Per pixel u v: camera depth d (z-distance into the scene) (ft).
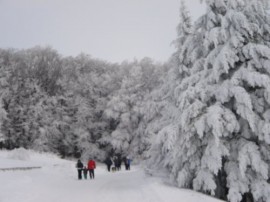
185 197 38.83
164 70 164.14
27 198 36.81
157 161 65.72
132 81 171.12
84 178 71.00
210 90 47.85
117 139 161.17
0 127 153.79
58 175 70.49
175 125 48.44
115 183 57.57
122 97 168.04
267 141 43.83
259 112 47.55
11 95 180.75
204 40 49.49
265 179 44.88
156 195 39.63
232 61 46.39
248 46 46.98
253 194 43.75
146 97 153.07
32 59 220.64
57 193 42.80
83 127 179.73
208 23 50.70
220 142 45.29
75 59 255.09
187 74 63.87
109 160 106.52
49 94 206.08
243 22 47.01
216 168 43.47
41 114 176.55
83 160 171.22
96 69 253.24
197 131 43.73
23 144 173.88
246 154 43.91
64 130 183.21
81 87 196.24
